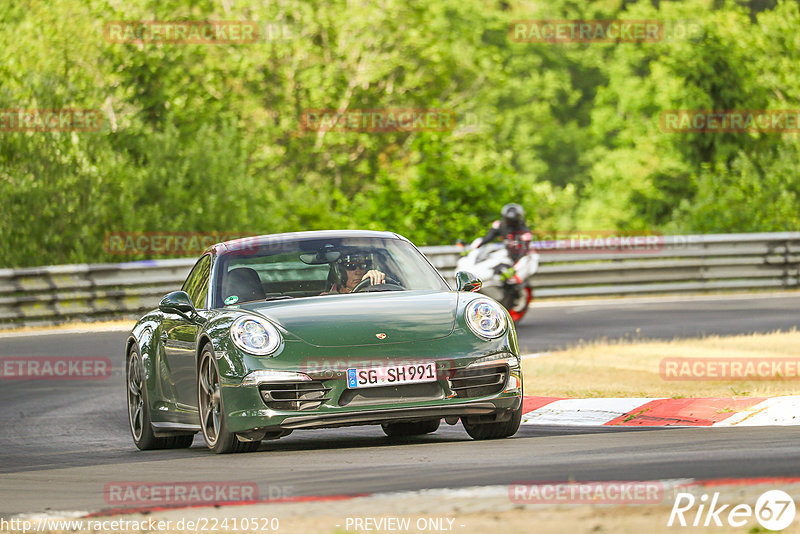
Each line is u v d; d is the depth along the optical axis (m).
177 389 24.19
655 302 60.31
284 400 20.64
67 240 73.44
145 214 76.31
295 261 24.17
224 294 23.64
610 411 26.05
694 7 136.88
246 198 82.69
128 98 88.44
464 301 22.47
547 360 35.88
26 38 86.44
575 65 168.00
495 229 50.16
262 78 105.44
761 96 111.31
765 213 84.25
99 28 88.50
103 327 54.66
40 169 73.50
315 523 14.05
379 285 23.81
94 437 28.28
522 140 153.62
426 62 111.56
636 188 122.88
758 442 19.67
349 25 107.06
